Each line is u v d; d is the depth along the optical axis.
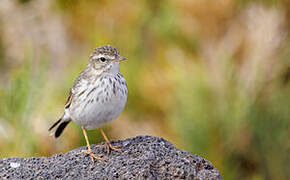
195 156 8.59
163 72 14.02
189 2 13.88
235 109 12.59
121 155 8.99
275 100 13.03
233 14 13.75
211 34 13.88
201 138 12.32
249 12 13.41
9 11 16.83
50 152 12.02
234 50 13.30
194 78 12.73
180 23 14.51
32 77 13.12
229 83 12.85
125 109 14.02
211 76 12.98
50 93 13.61
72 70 14.36
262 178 12.91
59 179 8.38
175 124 12.59
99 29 15.89
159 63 14.59
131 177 8.09
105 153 9.20
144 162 8.33
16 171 8.62
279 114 12.92
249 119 12.70
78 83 9.84
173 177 8.11
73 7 16.64
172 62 14.22
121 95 9.56
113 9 16.11
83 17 16.47
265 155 12.98
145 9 15.88
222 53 13.24
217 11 13.73
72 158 8.99
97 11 16.31
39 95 12.93
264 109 12.99
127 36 15.55
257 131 12.80
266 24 13.17
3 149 12.00
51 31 16.78
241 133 12.77
